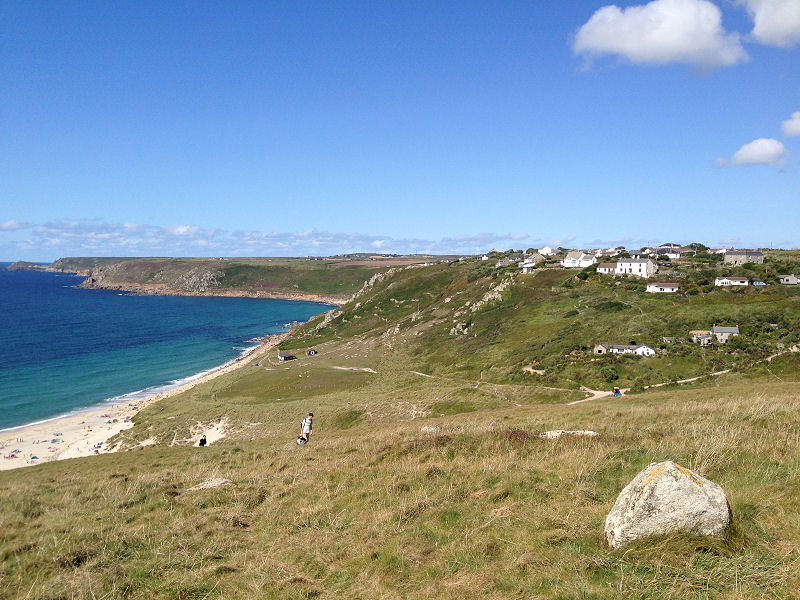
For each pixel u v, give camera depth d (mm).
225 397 79625
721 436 12828
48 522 11633
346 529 10195
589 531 8539
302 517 11062
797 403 18531
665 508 7742
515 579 7438
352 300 179375
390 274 187750
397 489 11961
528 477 11477
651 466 8438
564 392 57562
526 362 74000
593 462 11789
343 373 90188
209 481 14672
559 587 7020
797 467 9984
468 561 8164
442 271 170125
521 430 16531
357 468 14281
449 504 10562
